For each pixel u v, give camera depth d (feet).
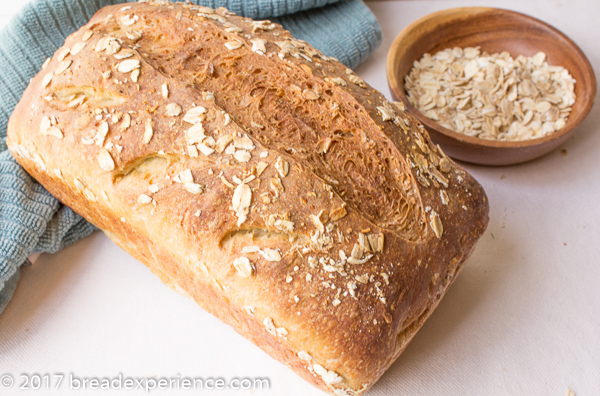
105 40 1.54
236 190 1.42
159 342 1.58
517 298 1.63
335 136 1.49
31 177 1.64
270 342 1.46
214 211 1.42
